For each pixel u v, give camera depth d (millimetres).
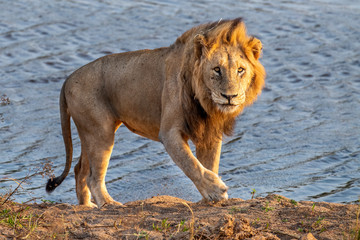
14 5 26531
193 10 27266
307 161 15188
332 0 29641
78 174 11305
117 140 16453
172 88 9398
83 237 7402
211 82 8695
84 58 21625
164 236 7246
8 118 17172
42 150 15438
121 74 10297
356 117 18156
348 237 7121
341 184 13625
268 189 13453
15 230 7430
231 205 9156
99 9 26688
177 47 9734
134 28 24672
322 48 23547
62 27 24312
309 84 20578
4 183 13047
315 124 17672
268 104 19062
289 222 7871
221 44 8820
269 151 15891
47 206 9125
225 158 15414
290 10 27859
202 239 7098
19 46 22250
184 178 14133
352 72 21547
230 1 29156
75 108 10703
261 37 24562
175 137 9133
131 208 8961
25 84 19453
